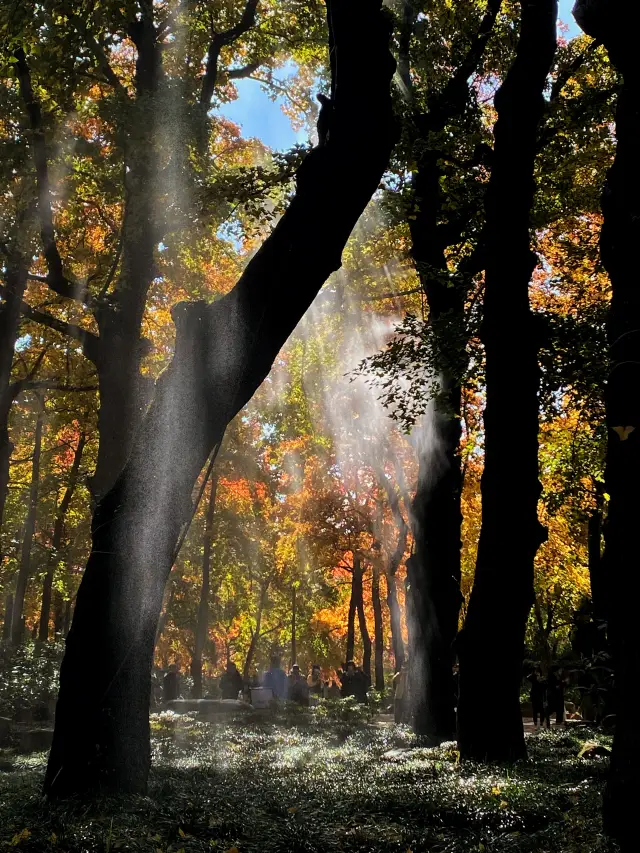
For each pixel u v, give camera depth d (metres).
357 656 73.62
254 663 64.31
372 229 24.41
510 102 13.52
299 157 13.36
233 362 9.26
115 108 19.08
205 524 41.53
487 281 13.38
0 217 20.31
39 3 14.35
